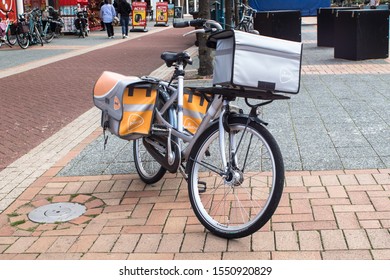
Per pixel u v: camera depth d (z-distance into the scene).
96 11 28.44
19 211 4.55
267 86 3.53
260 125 3.70
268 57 3.52
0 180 5.34
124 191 4.87
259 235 3.86
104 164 5.65
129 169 5.45
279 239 3.79
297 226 3.96
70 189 4.99
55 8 24.94
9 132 7.26
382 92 8.59
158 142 4.56
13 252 3.82
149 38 22.70
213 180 4.79
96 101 4.72
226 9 15.27
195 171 4.00
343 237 3.77
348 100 8.08
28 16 19.64
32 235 4.08
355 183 4.72
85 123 7.62
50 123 7.73
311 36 19.72
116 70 12.82
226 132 3.87
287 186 4.72
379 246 3.63
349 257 3.51
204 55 10.74
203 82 10.20
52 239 3.99
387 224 3.93
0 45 18.88
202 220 3.93
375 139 5.97
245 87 3.52
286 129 6.57
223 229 3.82
